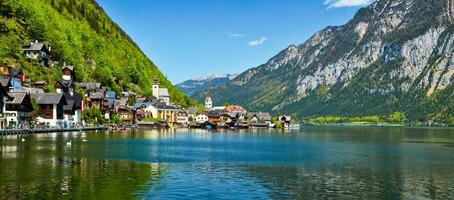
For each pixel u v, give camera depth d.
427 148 142.75
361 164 90.94
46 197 52.25
